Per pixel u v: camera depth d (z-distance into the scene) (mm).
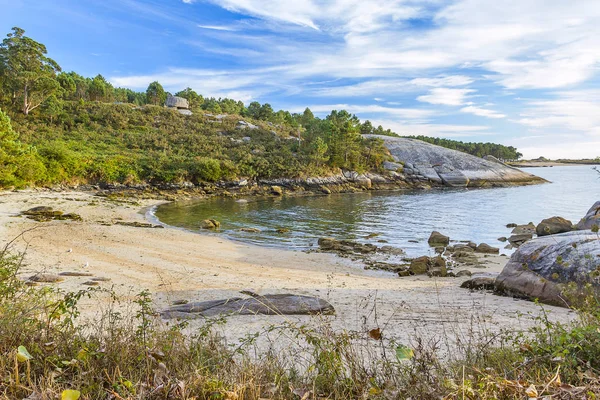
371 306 9297
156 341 4023
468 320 7617
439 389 2859
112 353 3506
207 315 8016
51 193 41062
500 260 19922
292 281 13492
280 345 5742
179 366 3500
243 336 6379
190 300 9945
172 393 2854
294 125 120875
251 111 126562
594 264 8672
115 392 2746
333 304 9625
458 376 3227
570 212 40406
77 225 23281
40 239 18312
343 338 3779
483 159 94250
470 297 10531
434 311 8641
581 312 5527
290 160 67250
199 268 15203
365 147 83062
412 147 94688
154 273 13719
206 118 89125
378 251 22156
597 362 3418
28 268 12680
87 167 49062
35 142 54094
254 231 28125
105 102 90750
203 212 37781
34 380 2959
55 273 12391
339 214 38312
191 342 4215
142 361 3451
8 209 27938
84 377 3000
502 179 83500
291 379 3461
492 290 11414
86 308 8320
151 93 108188
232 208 41750
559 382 2676
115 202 39156
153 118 81000
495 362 3756
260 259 18609
